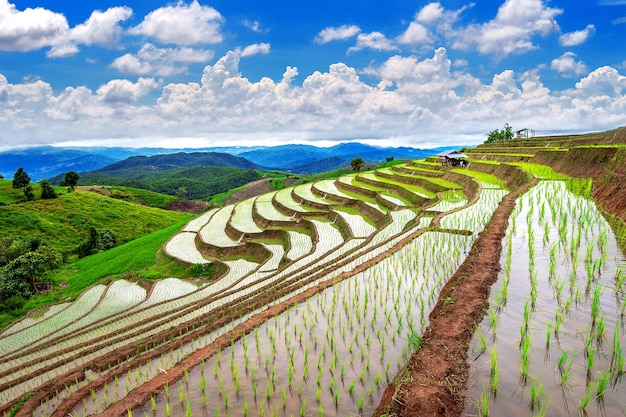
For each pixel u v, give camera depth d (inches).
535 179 1132.5
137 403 288.0
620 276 394.3
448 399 242.2
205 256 1585.9
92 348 697.0
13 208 2706.7
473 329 323.6
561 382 247.3
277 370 314.5
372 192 2012.8
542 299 367.6
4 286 1430.9
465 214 847.1
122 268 1610.5
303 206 2153.1
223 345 367.2
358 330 368.8
